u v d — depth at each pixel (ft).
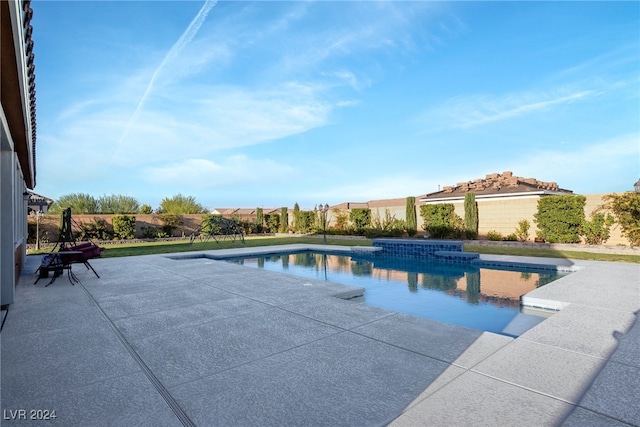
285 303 18.16
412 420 7.59
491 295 24.47
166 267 32.12
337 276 32.96
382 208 73.87
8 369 10.37
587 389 8.93
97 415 7.91
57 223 68.69
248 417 7.77
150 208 109.91
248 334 13.32
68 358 11.18
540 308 19.60
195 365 10.56
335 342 12.36
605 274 26.61
